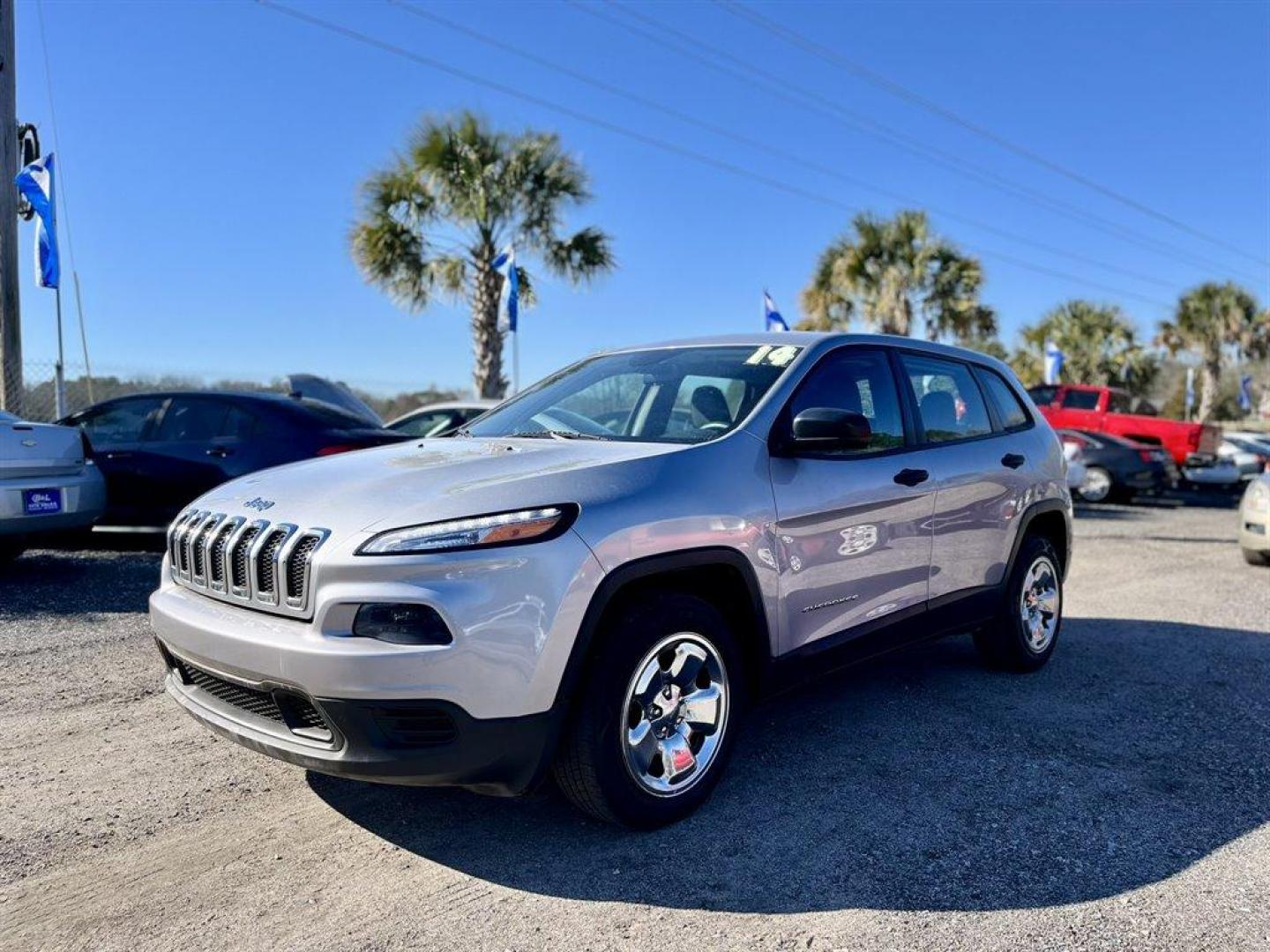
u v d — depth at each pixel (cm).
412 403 1725
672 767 317
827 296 2439
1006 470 483
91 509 703
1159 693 490
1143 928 263
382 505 289
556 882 286
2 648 520
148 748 389
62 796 344
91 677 476
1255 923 267
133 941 254
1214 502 1889
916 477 419
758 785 359
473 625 270
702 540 320
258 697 296
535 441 372
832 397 396
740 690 341
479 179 1553
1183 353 3669
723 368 403
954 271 2314
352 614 272
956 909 273
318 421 795
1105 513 1571
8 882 284
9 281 1073
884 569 402
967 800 349
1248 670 540
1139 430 1986
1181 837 321
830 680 501
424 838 314
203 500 347
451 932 260
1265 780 373
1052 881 290
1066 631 634
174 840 312
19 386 1080
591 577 289
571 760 297
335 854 304
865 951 251
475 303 1647
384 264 1600
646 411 390
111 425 816
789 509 353
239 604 302
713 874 291
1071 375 3384
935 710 451
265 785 356
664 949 252
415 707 266
